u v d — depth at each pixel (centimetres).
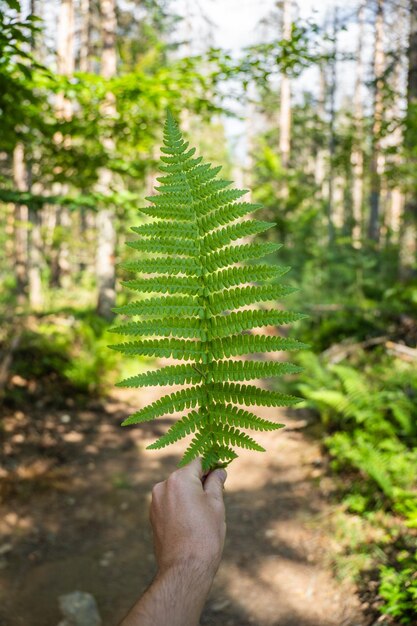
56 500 493
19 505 475
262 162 1677
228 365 107
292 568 391
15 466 533
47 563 409
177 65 485
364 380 632
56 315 984
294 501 479
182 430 107
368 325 881
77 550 428
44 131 493
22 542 429
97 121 522
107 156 533
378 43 1135
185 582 92
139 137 555
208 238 110
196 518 99
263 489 510
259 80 488
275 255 1477
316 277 1177
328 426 586
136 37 1265
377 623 313
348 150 938
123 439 642
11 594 370
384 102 724
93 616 357
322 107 2128
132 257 1141
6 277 1551
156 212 112
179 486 103
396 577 334
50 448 589
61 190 1200
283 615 348
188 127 1648
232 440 107
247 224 110
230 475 545
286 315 104
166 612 88
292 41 446
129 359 866
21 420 634
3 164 1230
